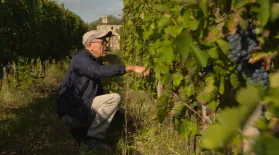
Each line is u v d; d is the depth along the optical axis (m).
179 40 1.83
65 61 16.12
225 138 0.88
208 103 2.15
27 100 8.02
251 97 0.88
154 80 4.75
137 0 4.80
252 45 1.68
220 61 2.02
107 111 4.64
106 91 8.91
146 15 4.66
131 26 7.17
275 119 0.91
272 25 1.57
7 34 9.91
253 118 0.89
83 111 4.68
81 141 4.74
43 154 4.85
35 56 12.78
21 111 7.11
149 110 5.41
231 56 1.75
